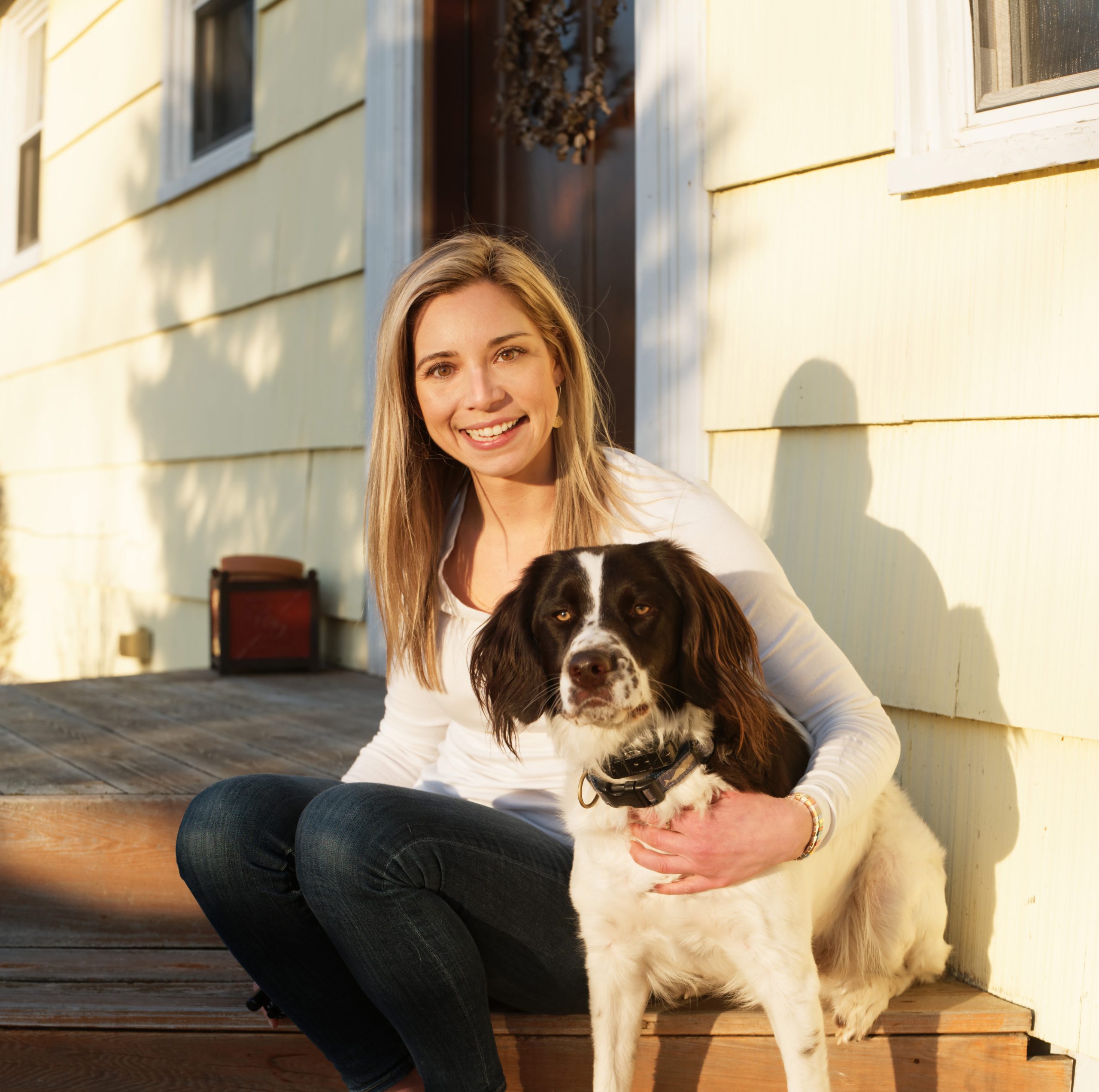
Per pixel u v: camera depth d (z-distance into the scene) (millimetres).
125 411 5941
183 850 1915
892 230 2371
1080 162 2035
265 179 4738
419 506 2154
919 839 2127
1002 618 2164
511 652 1962
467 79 3994
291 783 2025
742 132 2676
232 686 4055
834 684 1992
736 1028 2037
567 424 2088
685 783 1778
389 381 2102
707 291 2789
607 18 3564
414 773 2307
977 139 2221
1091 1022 2023
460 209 3996
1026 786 2135
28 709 3648
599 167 3641
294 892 1892
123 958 2484
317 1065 2119
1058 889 2080
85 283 6297
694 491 2064
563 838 2086
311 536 4547
